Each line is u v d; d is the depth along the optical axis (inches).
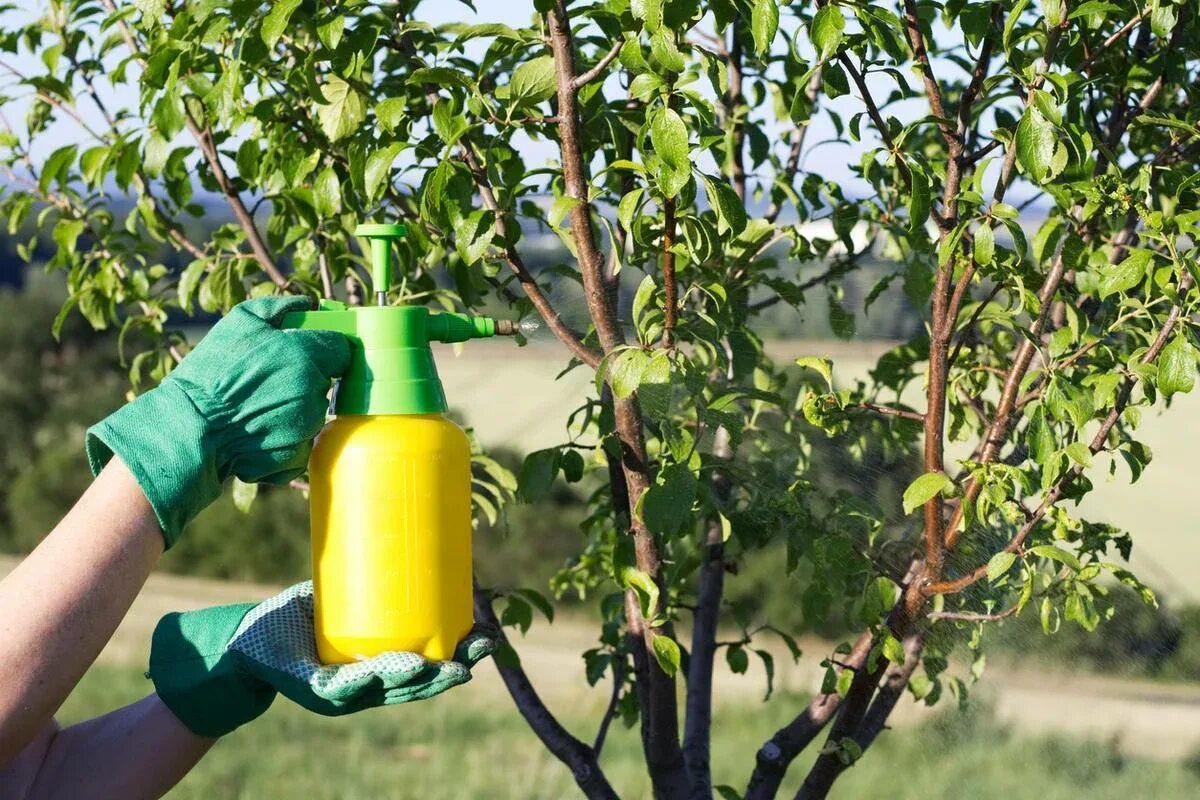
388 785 306.7
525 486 83.6
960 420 85.8
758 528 91.5
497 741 348.8
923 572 76.7
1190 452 280.5
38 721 45.8
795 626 430.9
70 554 46.7
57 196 122.4
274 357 52.1
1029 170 66.7
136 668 423.2
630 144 89.1
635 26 69.8
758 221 87.4
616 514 87.4
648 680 85.4
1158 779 257.9
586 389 120.6
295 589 63.2
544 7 68.2
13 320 783.1
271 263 104.6
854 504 80.0
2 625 45.2
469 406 465.1
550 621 102.9
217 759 327.9
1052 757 272.7
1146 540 337.1
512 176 86.6
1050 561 88.4
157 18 84.4
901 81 70.3
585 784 100.4
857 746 82.5
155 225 110.4
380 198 85.0
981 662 92.0
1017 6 69.1
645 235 75.8
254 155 93.4
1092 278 82.6
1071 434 78.2
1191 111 83.6
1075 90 74.3
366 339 57.3
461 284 89.9
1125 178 83.2
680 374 68.6
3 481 738.8
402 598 56.5
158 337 117.2
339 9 78.4
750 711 368.8
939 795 269.7
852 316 91.4
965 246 74.7
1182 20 81.8
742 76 105.8
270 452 52.0
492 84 97.9
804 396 84.9
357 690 55.2
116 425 48.9
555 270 87.8
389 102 75.5
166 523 48.3
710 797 98.9
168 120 87.4
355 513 56.5
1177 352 67.5
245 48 78.2
